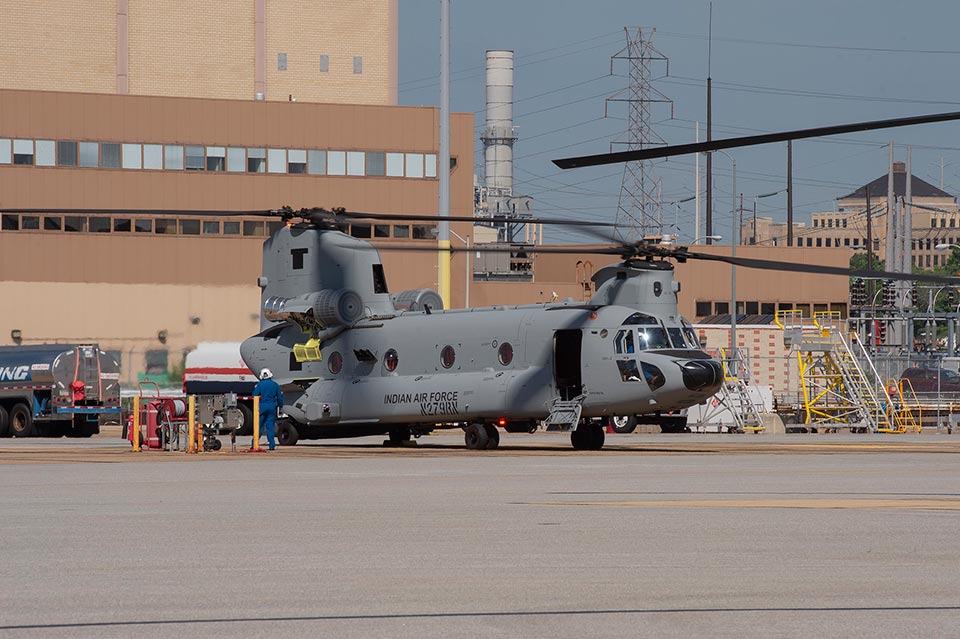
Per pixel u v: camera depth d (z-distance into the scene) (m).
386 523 34.56
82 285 166.00
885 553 28.98
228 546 30.08
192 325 169.12
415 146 177.62
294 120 173.75
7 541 31.08
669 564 27.38
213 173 171.00
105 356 108.88
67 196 166.50
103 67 189.62
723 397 124.88
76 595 23.83
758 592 24.08
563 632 20.59
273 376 86.19
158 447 76.56
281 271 85.19
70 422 109.94
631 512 37.34
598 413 75.38
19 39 186.25
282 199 173.12
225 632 20.66
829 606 22.72
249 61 195.62
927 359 180.25
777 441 97.38
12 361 108.62
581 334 74.88
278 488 46.09
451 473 54.12
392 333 81.75
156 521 35.19
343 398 82.25
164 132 169.62
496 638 20.19
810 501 41.00
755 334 151.88
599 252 74.56
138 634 20.55
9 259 164.00
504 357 77.00
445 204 106.62
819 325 137.25
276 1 197.12
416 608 22.55
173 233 169.50
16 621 21.53
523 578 25.59
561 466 59.31
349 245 83.19
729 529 33.22
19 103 165.00
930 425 139.62
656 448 80.88
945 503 40.38
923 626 21.09
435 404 78.31
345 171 175.25
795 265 66.38
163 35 192.38
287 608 22.56
